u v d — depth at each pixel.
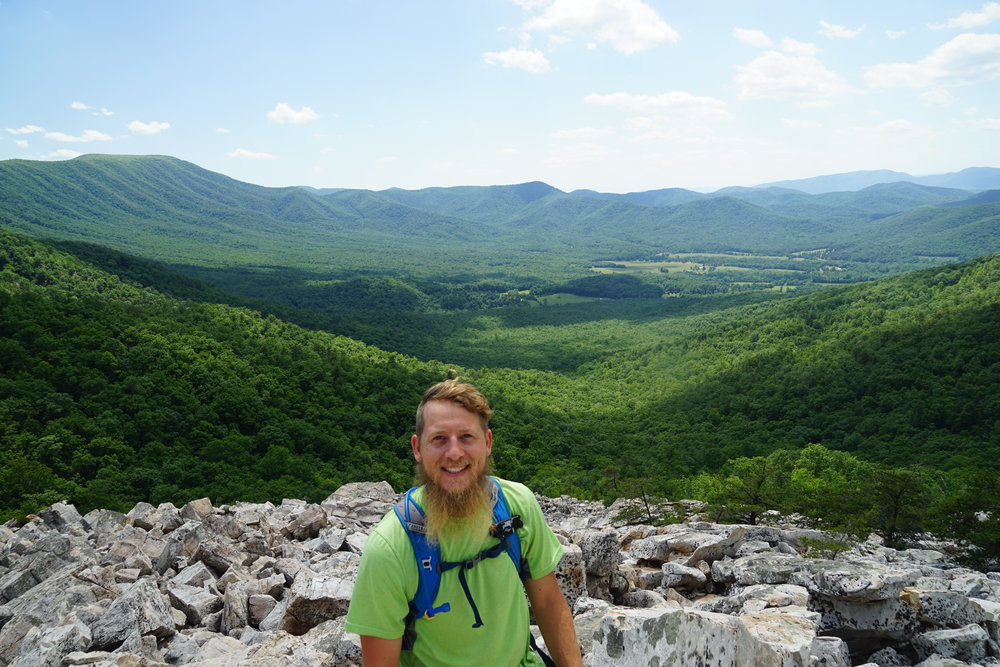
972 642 6.22
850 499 27.11
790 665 4.53
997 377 111.75
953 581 9.36
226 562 13.20
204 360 99.19
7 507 50.66
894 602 6.81
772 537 13.34
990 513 23.78
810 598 7.21
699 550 11.86
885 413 113.88
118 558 13.78
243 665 6.45
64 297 111.75
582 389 185.00
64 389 79.50
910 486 25.78
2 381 73.69
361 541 15.28
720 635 4.15
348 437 92.44
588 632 5.97
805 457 79.38
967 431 98.88
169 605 9.71
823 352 156.38
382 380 116.69
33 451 63.06
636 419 143.88
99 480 59.03
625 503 33.34
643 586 10.12
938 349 131.00
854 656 6.97
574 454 108.38
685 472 92.06
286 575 12.33
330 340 163.00
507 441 109.06
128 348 94.88
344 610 9.05
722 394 149.12
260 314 164.25
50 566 12.09
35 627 7.99
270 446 78.81
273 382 101.38
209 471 66.81
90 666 6.75
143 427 75.06
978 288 181.75
